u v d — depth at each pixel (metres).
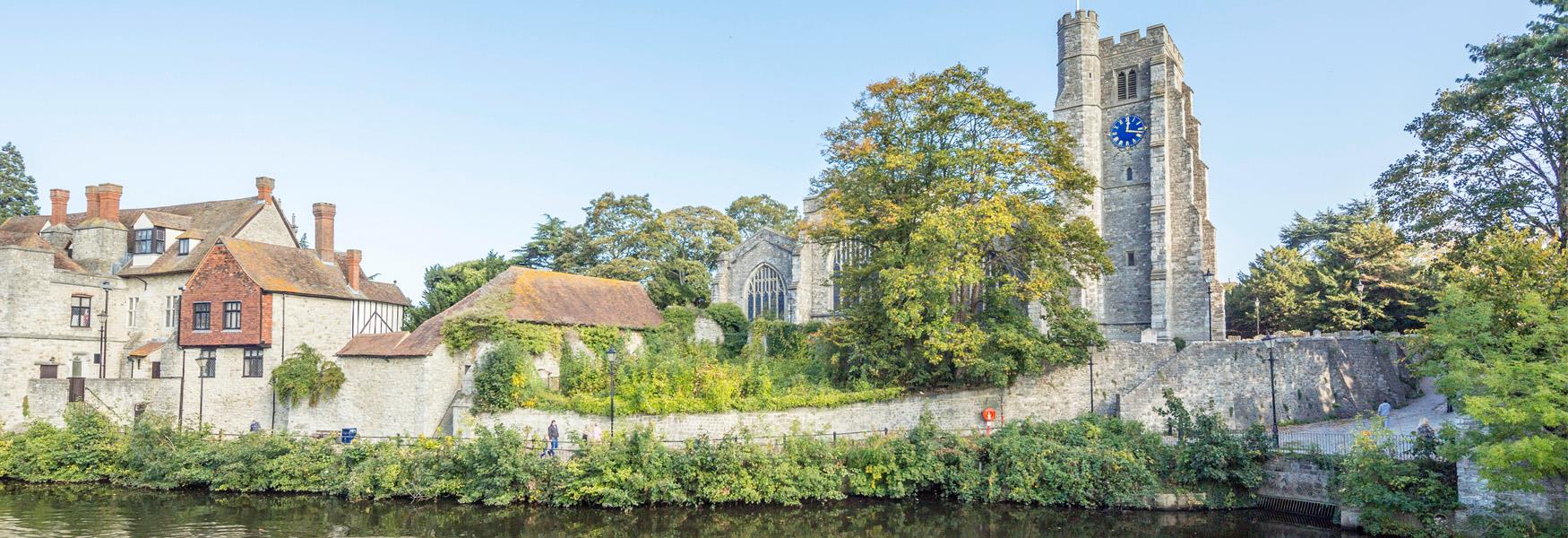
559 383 42.34
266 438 39.00
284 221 55.75
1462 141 36.62
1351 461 29.50
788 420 37.69
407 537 30.30
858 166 42.34
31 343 47.09
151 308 50.81
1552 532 24.34
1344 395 44.81
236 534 30.75
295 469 37.28
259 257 46.47
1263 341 43.78
